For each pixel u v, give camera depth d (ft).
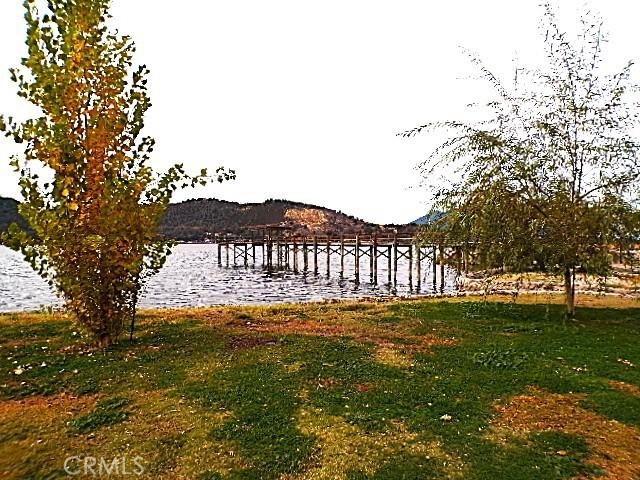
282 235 209.77
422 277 146.92
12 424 20.83
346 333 36.70
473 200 40.93
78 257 30.30
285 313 47.37
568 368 26.99
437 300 56.59
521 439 18.79
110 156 31.04
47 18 29.45
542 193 39.91
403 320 42.24
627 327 38.14
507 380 25.16
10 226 28.84
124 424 20.59
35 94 28.91
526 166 39.34
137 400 23.03
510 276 51.93
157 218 32.68
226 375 25.98
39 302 91.50
